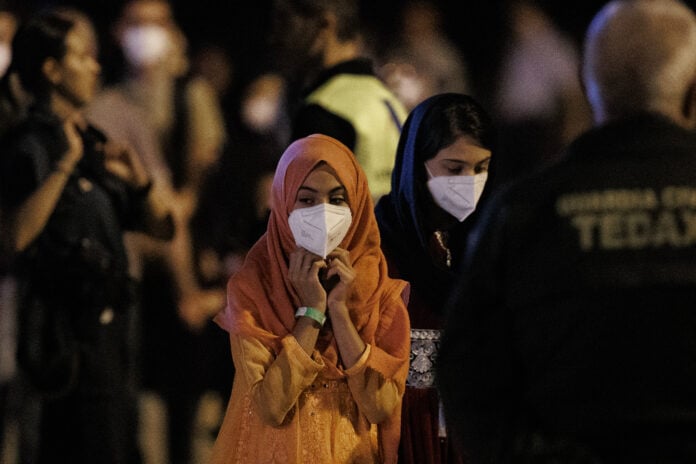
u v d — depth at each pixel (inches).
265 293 361.4
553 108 908.0
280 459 353.1
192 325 640.4
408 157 390.3
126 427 489.7
